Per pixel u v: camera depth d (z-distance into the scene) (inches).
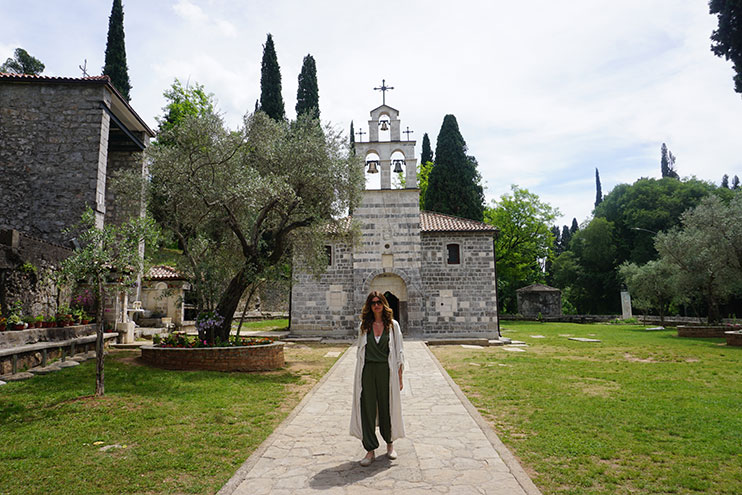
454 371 525.7
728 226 973.8
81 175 722.2
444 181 1652.3
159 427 288.0
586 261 2186.3
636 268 1578.5
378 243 981.8
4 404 327.3
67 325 548.1
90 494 194.1
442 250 987.9
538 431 284.4
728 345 799.1
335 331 975.6
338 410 333.7
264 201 564.4
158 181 589.6
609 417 315.3
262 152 622.2
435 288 975.6
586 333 1111.6
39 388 374.9
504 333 1115.3
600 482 207.2
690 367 549.3
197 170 560.7
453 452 240.7
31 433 270.1
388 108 1021.2
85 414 309.4
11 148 722.2
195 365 496.1
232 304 578.9
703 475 215.0
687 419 309.9
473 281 976.3
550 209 1903.3
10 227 705.6
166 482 206.5
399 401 233.3
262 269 590.6
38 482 204.8
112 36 1428.4
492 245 985.5
